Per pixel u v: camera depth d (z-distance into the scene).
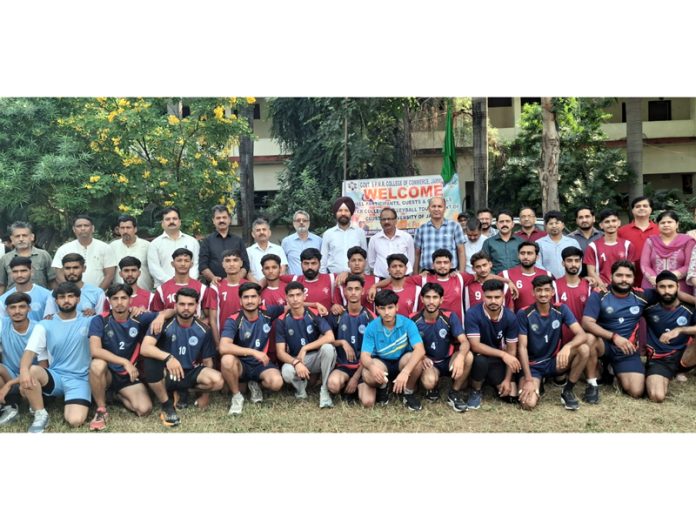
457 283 5.33
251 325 4.93
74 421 4.52
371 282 5.52
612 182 12.20
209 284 5.61
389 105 9.77
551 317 4.93
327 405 4.86
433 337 4.94
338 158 11.22
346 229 6.12
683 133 13.95
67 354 4.68
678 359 5.17
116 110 8.19
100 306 5.17
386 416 4.68
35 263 5.59
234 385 4.83
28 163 8.26
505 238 5.90
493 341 4.96
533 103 13.80
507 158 13.27
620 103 14.27
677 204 12.01
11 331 4.74
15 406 4.73
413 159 12.57
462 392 5.15
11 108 7.94
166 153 8.59
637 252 5.89
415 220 7.56
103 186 8.24
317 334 5.05
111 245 5.70
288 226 12.87
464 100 11.98
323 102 11.04
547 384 5.37
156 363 4.57
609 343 5.12
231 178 9.20
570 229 12.02
